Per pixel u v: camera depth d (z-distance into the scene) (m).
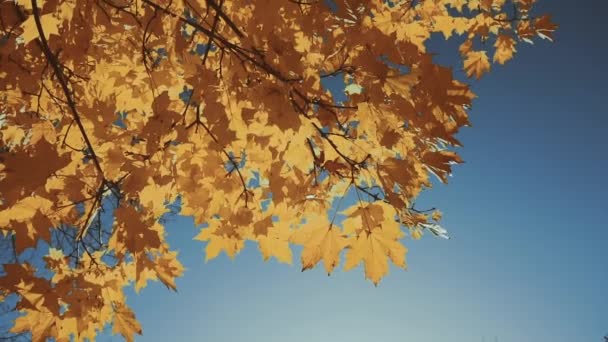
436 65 1.27
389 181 1.39
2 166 1.38
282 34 1.42
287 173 1.54
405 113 1.30
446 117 1.33
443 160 1.38
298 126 1.35
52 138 1.66
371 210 1.40
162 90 1.62
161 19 1.47
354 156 1.50
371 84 1.30
